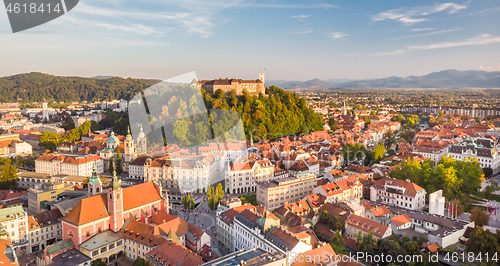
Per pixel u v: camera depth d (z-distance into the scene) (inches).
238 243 6309.1
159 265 5113.2
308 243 5497.1
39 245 6486.2
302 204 7509.8
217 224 7086.6
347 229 6697.8
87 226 5812.0
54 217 6786.4
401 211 7687.0
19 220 6151.6
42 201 7524.6
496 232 6067.9
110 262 5930.1
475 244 5531.5
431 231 6628.9
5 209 6151.6
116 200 6087.6
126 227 6195.9
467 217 7657.5
